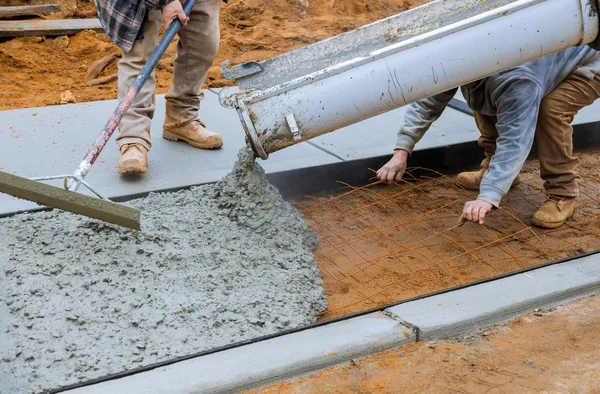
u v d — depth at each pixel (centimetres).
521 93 373
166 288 318
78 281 313
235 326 304
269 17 862
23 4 782
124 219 317
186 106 471
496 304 326
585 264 366
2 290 302
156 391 261
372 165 472
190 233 359
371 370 288
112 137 483
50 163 436
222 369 275
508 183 367
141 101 428
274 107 349
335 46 390
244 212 373
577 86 404
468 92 405
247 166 379
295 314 318
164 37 389
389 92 349
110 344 284
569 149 420
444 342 310
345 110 351
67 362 273
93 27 782
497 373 289
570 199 432
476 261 389
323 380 282
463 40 343
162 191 410
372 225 425
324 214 435
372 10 920
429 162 492
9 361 269
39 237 339
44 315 292
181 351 286
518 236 420
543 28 343
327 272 371
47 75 715
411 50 345
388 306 325
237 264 345
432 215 440
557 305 340
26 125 494
